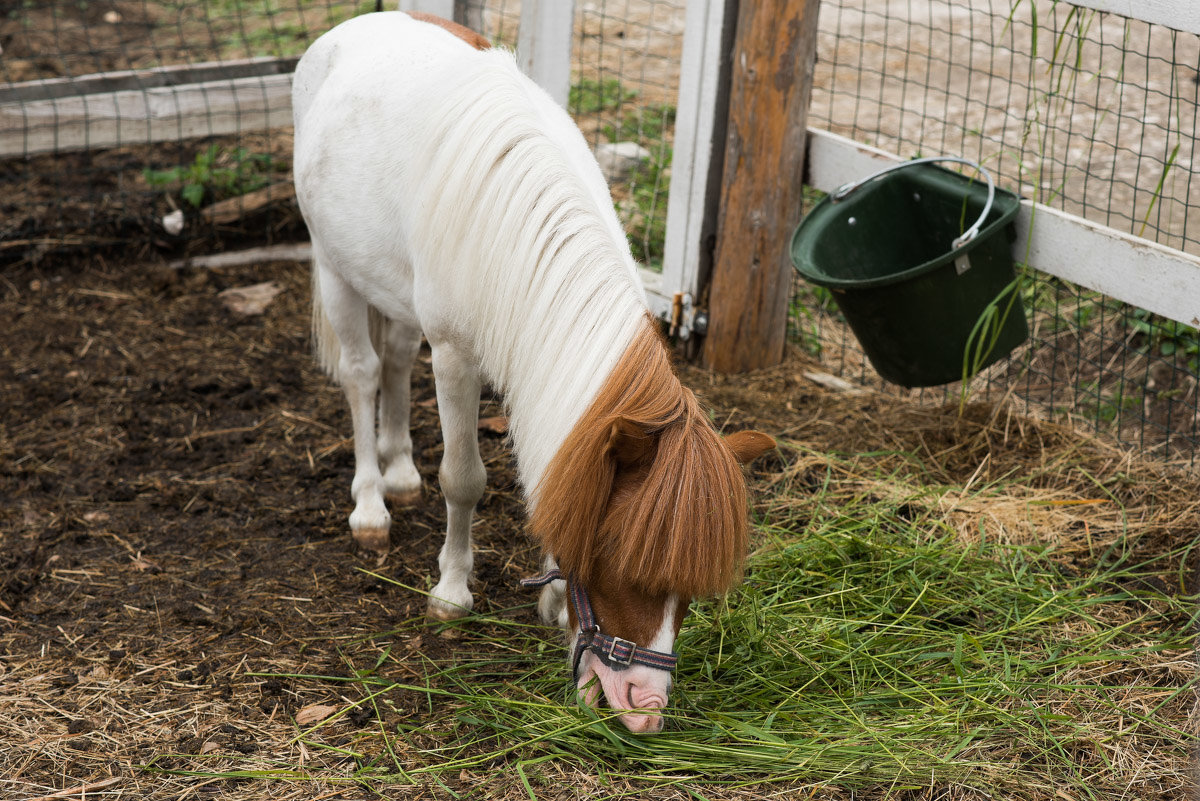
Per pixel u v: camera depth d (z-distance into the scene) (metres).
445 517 3.42
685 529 1.86
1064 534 3.21
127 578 3.06
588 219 2.22
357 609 2.96
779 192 4.06
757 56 3.89
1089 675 2.62
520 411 2.25
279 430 3.90
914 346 3.49
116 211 5.24
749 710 2.48
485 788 2.27
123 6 8.05
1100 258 3.42
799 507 3.38
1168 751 2.37
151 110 5.07
